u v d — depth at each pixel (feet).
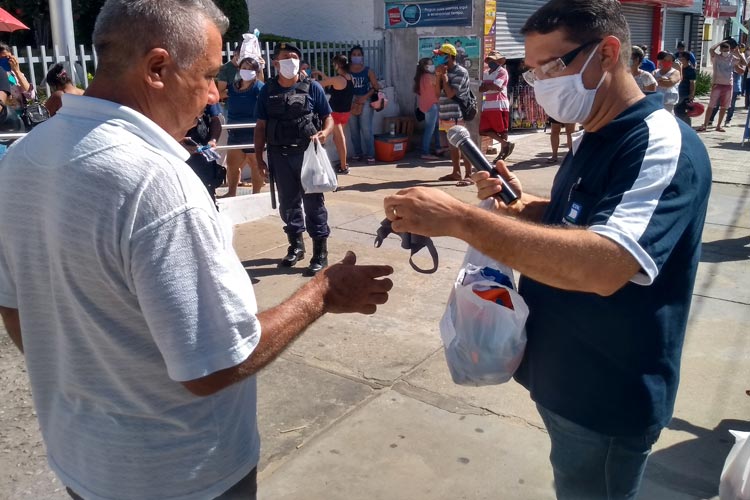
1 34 42.45
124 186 4.32
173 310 4.34
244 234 21.36
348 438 10.68
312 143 17.24
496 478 9.72
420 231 5.29
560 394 5.98
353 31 38.91
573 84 5.62
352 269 5.50
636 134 5.36
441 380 12.36
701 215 5.60
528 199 7.25
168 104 4.83
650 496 9.29
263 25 41.70
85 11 38.73
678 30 64.85
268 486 9.59
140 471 4.85
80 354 4.77
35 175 4.59
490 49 33.63
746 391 10.90
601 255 4.91
